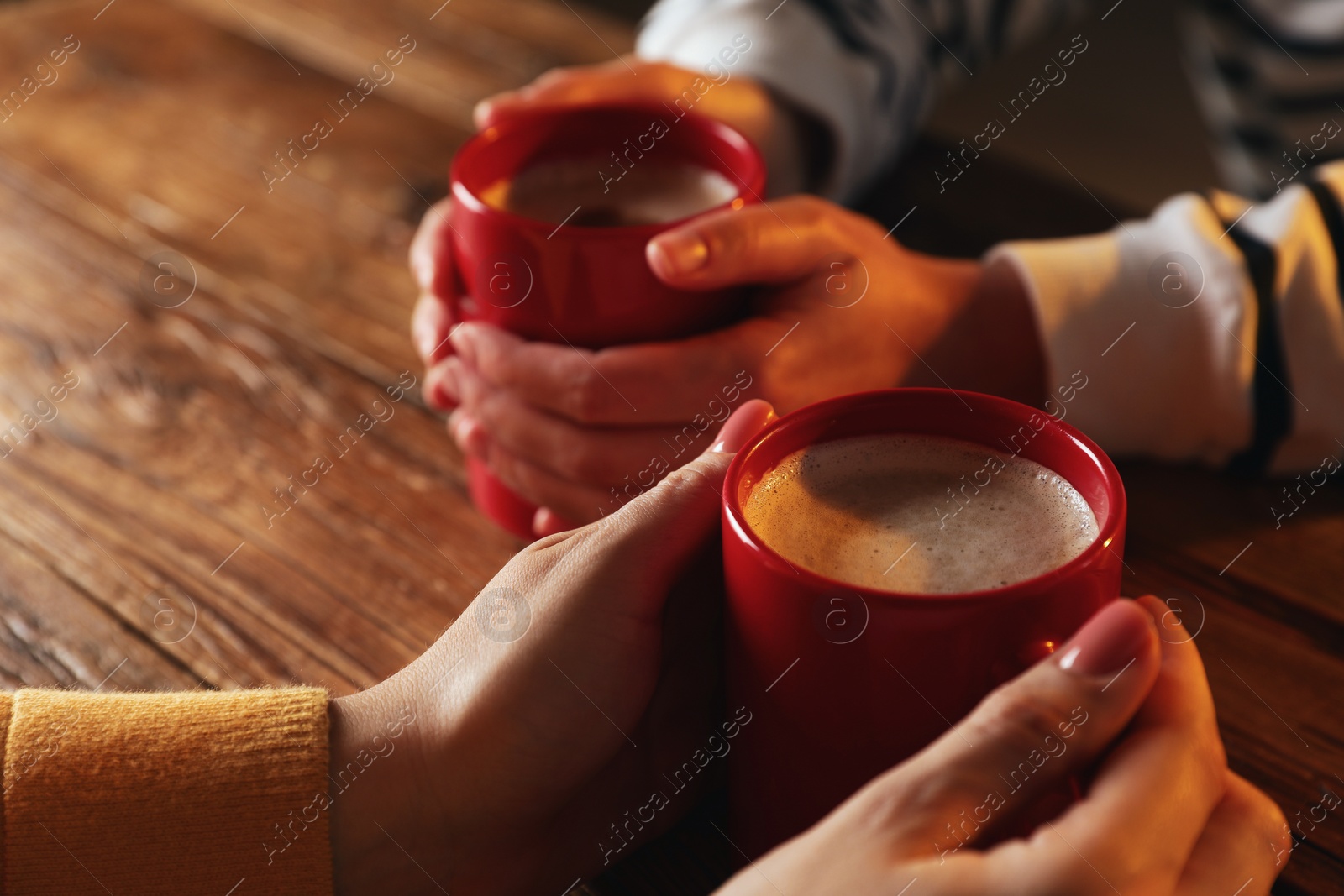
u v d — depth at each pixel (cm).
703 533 64
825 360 76
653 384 73
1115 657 58
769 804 62
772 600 59
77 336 88
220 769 63
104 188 105
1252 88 127
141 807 63
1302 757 68
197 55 127
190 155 109
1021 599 58
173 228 99
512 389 74
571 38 127
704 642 67
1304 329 77
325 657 72
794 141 93
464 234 74
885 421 65
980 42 118
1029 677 58
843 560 61
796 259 75
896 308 78
